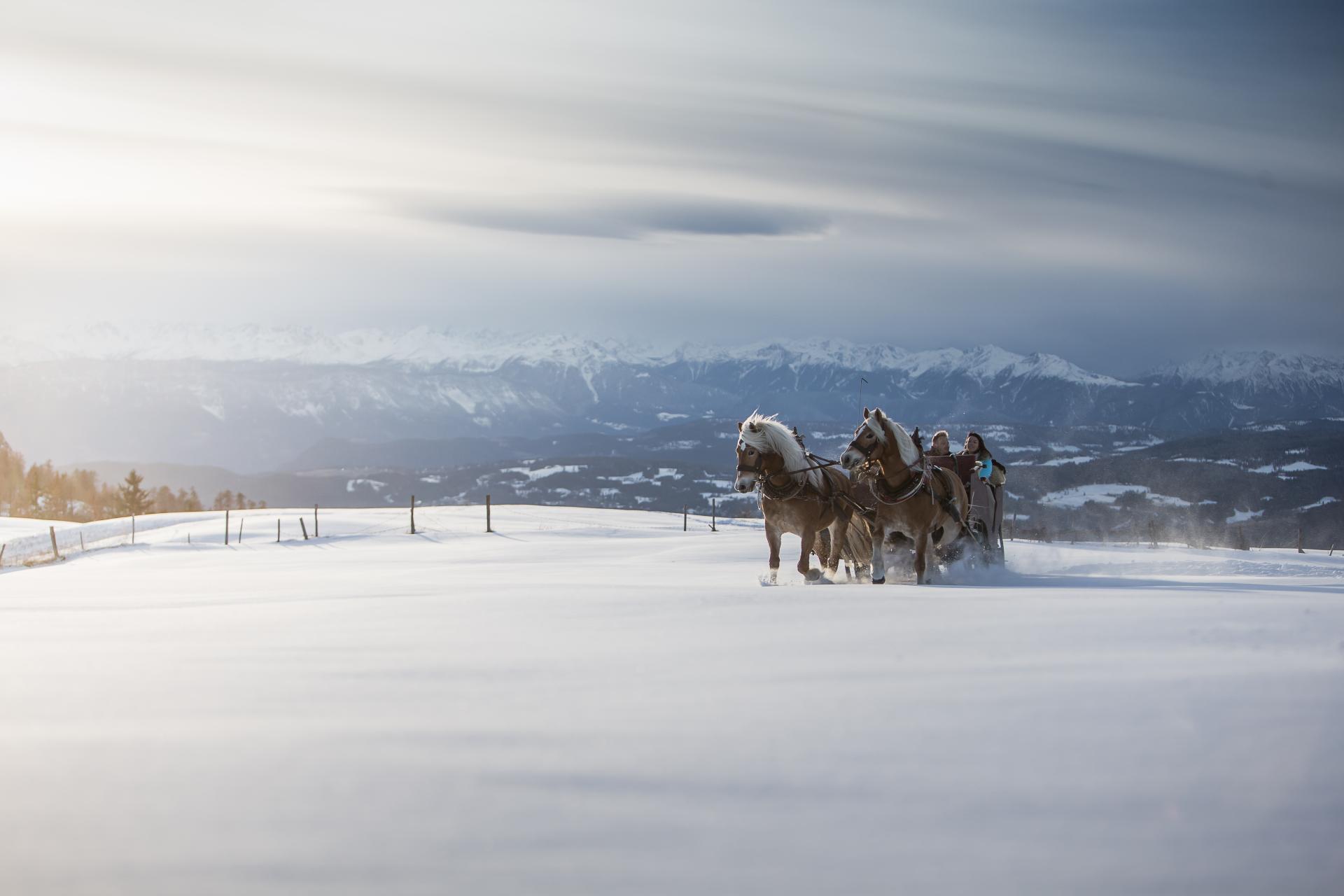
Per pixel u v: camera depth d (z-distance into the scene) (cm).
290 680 723
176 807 451
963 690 635
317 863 392
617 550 3222
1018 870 384
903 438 1436
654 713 595
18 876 384
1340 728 542
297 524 5550
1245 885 373
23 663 831
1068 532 5481
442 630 967
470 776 485
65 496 17888
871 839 410
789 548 2798
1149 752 507
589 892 369
